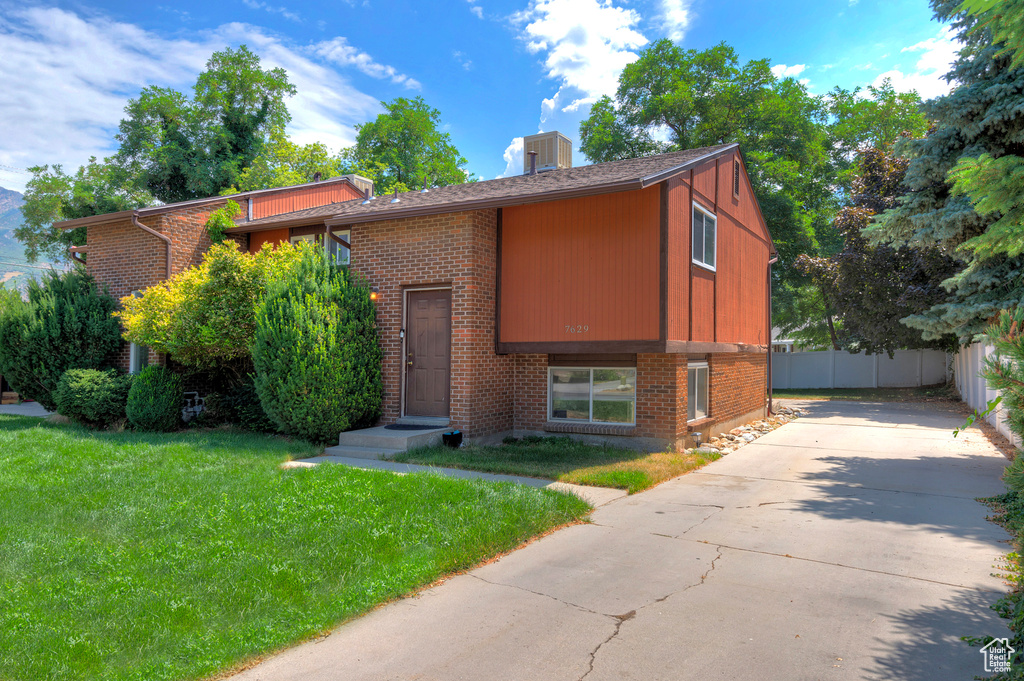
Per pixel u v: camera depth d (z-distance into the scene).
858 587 4.75
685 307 11.12
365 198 16.55
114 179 30.31
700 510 7.13
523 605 4.45
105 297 14.58
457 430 11.01
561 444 11.30
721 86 29.48
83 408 12.34
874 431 14.54
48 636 3.67
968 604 4.42
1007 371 3.81
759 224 16.89
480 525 5.90
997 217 9.81
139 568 4.81
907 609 4.34
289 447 10.20
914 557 5.45
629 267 10.46
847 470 9.70
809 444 12.62
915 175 10.70
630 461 9.71
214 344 11.78
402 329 12.01
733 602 4.47
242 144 34.25
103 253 15.52
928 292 21.00
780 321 36.69
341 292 11.44
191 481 7.40
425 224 11.69
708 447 11.79
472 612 4.34
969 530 6.32
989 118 9.67
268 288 10.93
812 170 31.45
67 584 4.49
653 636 3.93
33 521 5.85
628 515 6.91
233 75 34.09
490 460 9.59
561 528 6.42
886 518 6.79
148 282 14.59
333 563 4.97
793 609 4.34
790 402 22.91
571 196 9.95
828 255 32.19
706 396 13.21
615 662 3.60
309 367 10.30
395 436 10.26
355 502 6.47
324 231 14.87
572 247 11.00
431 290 11.91
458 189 14.52
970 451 11.41
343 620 4.19
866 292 23.50
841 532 6.24
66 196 31.77
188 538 5.48
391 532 5.67
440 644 3.86
